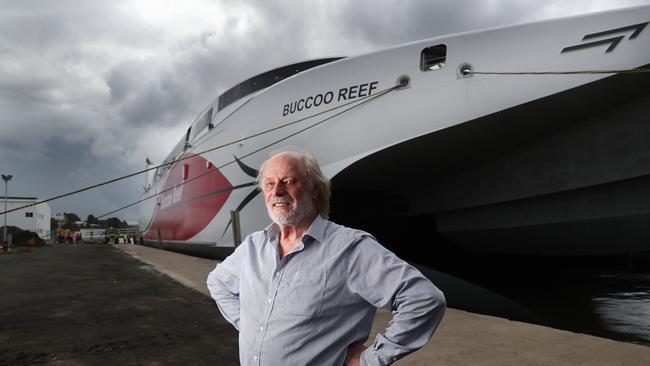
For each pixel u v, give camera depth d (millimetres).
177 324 5227
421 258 9211
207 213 12211
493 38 6406
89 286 8344
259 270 1609
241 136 10148
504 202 7691
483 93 6379
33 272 10961
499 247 8516
